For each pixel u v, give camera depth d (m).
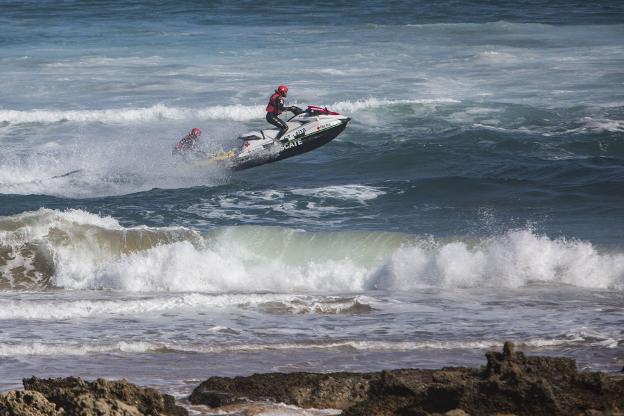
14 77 139.88
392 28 193.38
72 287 60.75
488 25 196.38
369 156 96.31
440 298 55.88
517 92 127.00
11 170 93.00
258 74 140.88
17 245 64.12
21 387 38.47
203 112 115.69
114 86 133.12
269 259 63.66
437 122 111.19
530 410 32.06
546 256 60.47
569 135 103.31
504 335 46.78
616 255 61.28
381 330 48.22
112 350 44.53
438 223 73.38
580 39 176.25
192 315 51.56
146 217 76.38
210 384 36.69
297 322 50.12
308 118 91.50
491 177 86.81
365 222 73.94
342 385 35.94
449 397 33.06
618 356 42.50
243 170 91.81
